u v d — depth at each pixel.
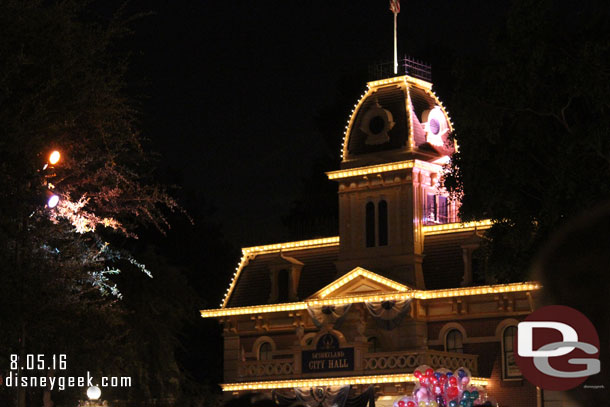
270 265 46.50
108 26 20.08
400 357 38.72
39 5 19.38
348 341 42.94
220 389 64.88
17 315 17.91
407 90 42.91
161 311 46.88
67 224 19.58
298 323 44.50
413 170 41.94
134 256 45.66
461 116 29.44
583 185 26.69
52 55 19.08
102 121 19.80
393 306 41.16
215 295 73.00
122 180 21.55
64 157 19.23
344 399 40.03
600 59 26.44
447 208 44.03
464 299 40.16
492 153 29.88
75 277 19.58
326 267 45.50
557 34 28.42
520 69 27.66
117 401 39.59
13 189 18.08
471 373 39.41
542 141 28.77
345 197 43.91
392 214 42.44
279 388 42.09
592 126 26.47
